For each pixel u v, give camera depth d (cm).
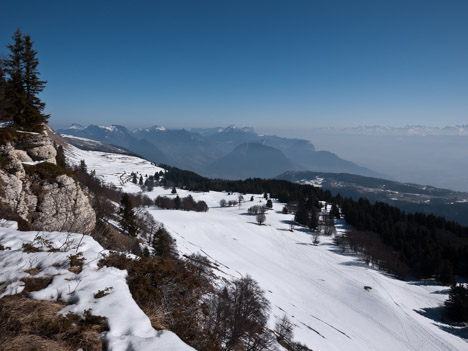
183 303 686
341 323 5672
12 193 2064
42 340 403
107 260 682
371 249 10281
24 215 2153
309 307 6034
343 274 8731
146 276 670
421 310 6819
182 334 575
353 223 14288
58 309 483
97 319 452
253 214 15975
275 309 4456
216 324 1024
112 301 508
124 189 18650
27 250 688
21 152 2436
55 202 2419
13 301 487
